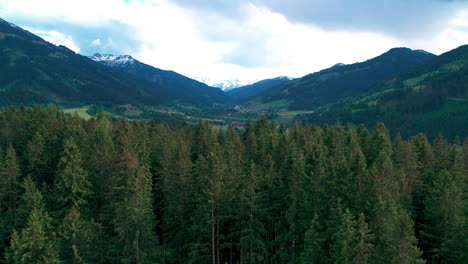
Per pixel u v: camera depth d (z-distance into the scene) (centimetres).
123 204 4828
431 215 5181
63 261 4569
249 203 4841
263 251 5103
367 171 4984
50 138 6625
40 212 4638
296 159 5275
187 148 7275
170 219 5475
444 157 7044
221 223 5106
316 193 4741
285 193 5234
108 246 5044
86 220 5312
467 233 4584
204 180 5028
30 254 4262
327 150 6969
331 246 4303
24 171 6312
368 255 3809
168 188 5531
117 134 7538
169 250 5431
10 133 7075
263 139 7488
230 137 8762
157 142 7925
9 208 5484
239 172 5450
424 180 6297
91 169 5988
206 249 4997
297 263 4759
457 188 5081
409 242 3644
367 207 4475
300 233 4888
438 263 5122
